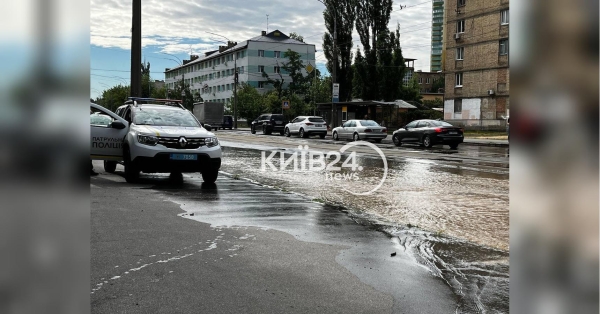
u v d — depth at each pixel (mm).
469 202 8352
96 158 10633
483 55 44188
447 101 48406
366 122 31828
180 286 3773
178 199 8180
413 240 5520
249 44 95062
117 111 13133
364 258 4730
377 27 49562
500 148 25234
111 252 4695
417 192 9547
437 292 3754
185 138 10250
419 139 26188
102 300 3430
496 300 3578
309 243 5289
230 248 4992
